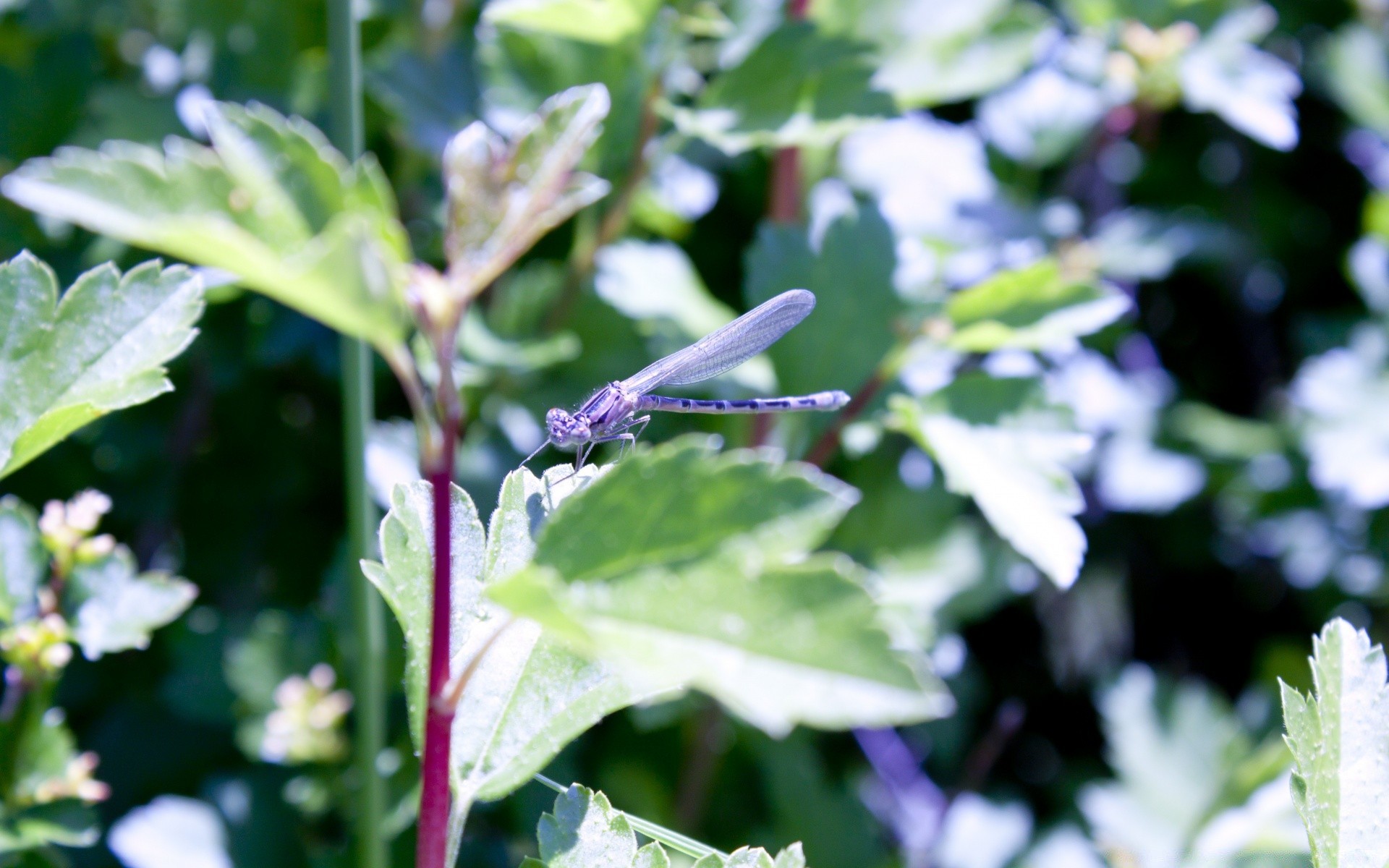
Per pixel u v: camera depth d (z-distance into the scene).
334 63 0.31
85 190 0.20
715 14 0.35
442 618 0.24
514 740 0.26
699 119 0.34
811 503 0.22
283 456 0.39
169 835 0.34
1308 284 0.44
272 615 0.35
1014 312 0.34
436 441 0.23
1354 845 0.27
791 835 0.38
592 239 0.36
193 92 0.38
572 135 0.23
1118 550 0.44
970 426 0.33
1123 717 0.40
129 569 0.30
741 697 0.20
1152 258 0.40
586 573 0.21
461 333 0.35
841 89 0.34
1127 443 0.42
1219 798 0.36
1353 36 0.42
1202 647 0.44
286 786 0.35
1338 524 0.41
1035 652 0.44
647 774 0.38
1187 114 0.43
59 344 0.28
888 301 0.35
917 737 0.41
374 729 0.31
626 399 0.32
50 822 0.30
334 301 0.19
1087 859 0.40
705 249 0.40
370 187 0.22
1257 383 0.44
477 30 0.37
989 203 0.39
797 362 0.35
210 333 0.37
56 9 0.38
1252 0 0.39
